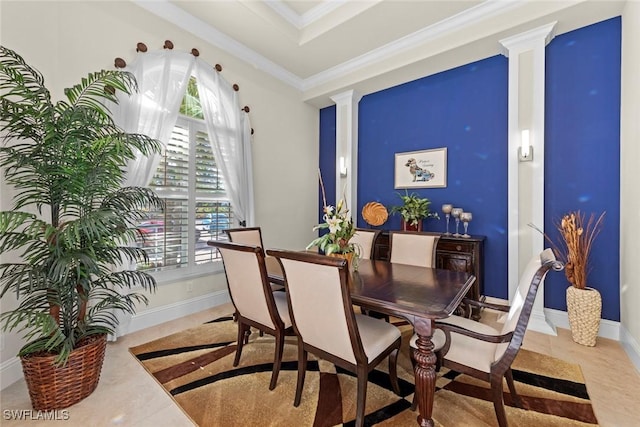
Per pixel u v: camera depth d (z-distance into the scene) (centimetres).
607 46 259
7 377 186
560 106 281
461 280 194
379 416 157
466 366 146
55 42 220
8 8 191
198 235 327
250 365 210
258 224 397
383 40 341
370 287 177
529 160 276
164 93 281
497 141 323
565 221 252
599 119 263
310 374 198
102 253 180
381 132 420
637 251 212
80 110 167
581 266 246
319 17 329
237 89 358
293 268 149
